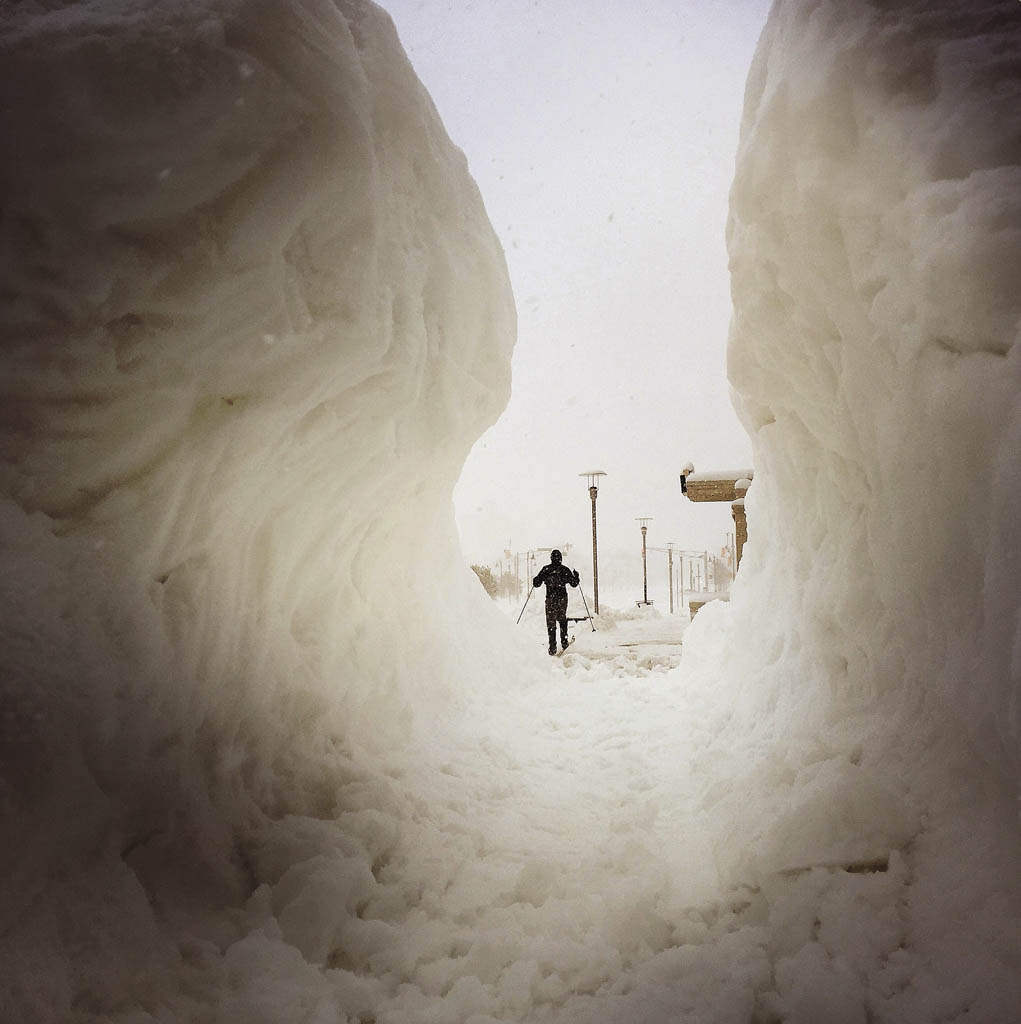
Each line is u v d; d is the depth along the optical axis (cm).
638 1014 182
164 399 240
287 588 335
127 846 221
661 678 659
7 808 176
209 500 265
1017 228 196
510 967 210
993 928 172
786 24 327
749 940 212
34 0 234
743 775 325
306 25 254
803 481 381
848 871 217
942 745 226
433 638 495
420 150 341
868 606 290
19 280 216
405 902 255
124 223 225
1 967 163
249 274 245
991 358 196
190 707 254
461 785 371
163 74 224
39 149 216
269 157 243
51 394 222
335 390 296
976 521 200
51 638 203
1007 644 176
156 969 193
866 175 261
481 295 414
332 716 346
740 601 533
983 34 252
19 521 211
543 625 1258
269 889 241
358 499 362
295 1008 188
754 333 380
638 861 280
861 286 265
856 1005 168
